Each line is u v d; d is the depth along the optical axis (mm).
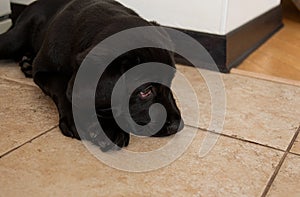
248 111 1463
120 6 1397
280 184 1064
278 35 2480
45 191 997
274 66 1950
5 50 1747
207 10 1821
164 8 1918
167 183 1049
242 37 2008
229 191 1029
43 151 1158
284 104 1538
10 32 1737
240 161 1156
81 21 1292
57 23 1377
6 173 1057
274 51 2178
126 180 1052
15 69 1749
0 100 1453
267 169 1126
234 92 1618
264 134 1312
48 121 1326
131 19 1229
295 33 2539
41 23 1670
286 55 2123
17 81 1623
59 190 1003
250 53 2111
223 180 1070
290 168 1135
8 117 1340
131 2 1980
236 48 1944
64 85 1335
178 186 1039
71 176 1056
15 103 1437
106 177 1059
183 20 1890
